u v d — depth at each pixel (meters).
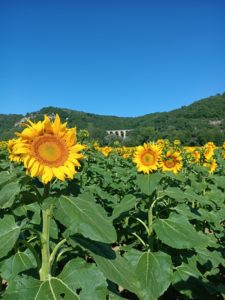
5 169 1.56
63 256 0.96
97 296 0.71
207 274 1.37
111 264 0.79
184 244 1.02
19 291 0.70
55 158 0.79
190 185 1.98
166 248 1.30
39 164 0.78
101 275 0.73
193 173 2.22
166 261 1.02
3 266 0.92
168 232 1.05
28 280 0.73
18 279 0.74
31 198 0.79
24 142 0.78
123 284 0.76
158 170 1.62
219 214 1.70
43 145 0.79
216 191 1.84
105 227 0.72
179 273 1.15
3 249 0.71
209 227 1.80
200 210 1.62
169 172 1.65
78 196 0.82
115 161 3.79
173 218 1.11
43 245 0.77
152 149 1.50
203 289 1.12
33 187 0.78
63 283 0.72
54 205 0.77
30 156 0.77
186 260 1.25
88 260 1.64
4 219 0.79
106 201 2.29
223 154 3.55
